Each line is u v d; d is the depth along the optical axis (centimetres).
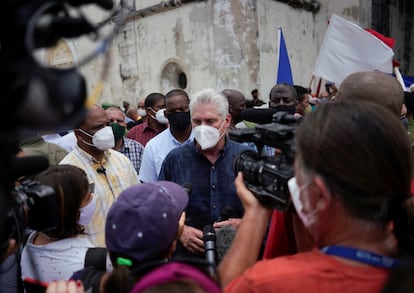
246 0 854
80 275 127
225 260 106
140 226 107
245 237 105
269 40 946
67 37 60
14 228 88
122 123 423
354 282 77
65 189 151
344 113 81
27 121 52
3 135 53
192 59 927
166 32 969
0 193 57
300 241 109
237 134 114
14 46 53
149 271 92
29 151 255
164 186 134
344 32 404
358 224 81
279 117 111
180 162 224
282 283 80
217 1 862
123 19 67
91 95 60
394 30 1422
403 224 81
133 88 1059
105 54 61
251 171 109
